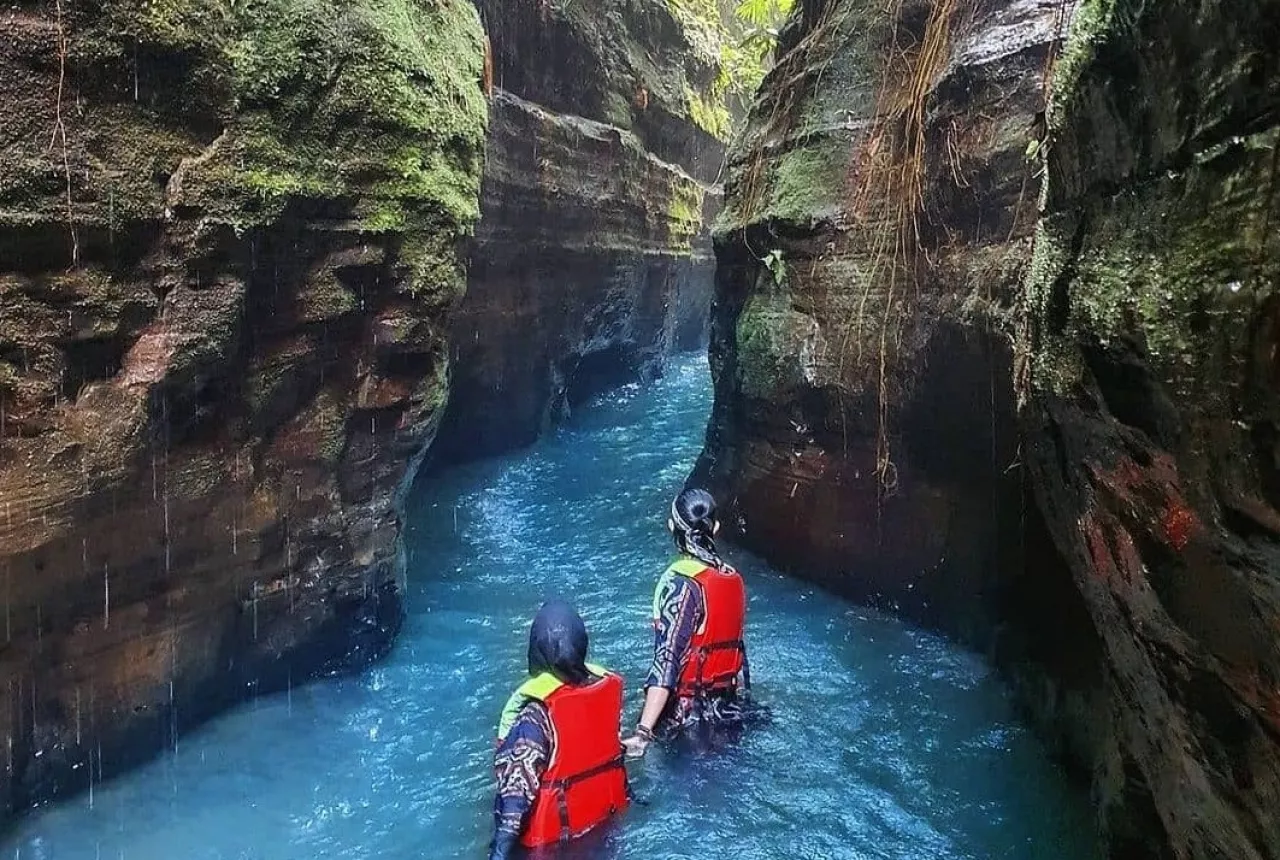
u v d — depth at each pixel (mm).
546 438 11227
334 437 4570
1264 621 1622
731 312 7449
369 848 3525
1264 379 1397
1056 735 4059
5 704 3291
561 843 3338
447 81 5055
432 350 4930
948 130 5203
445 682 4918
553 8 10930
